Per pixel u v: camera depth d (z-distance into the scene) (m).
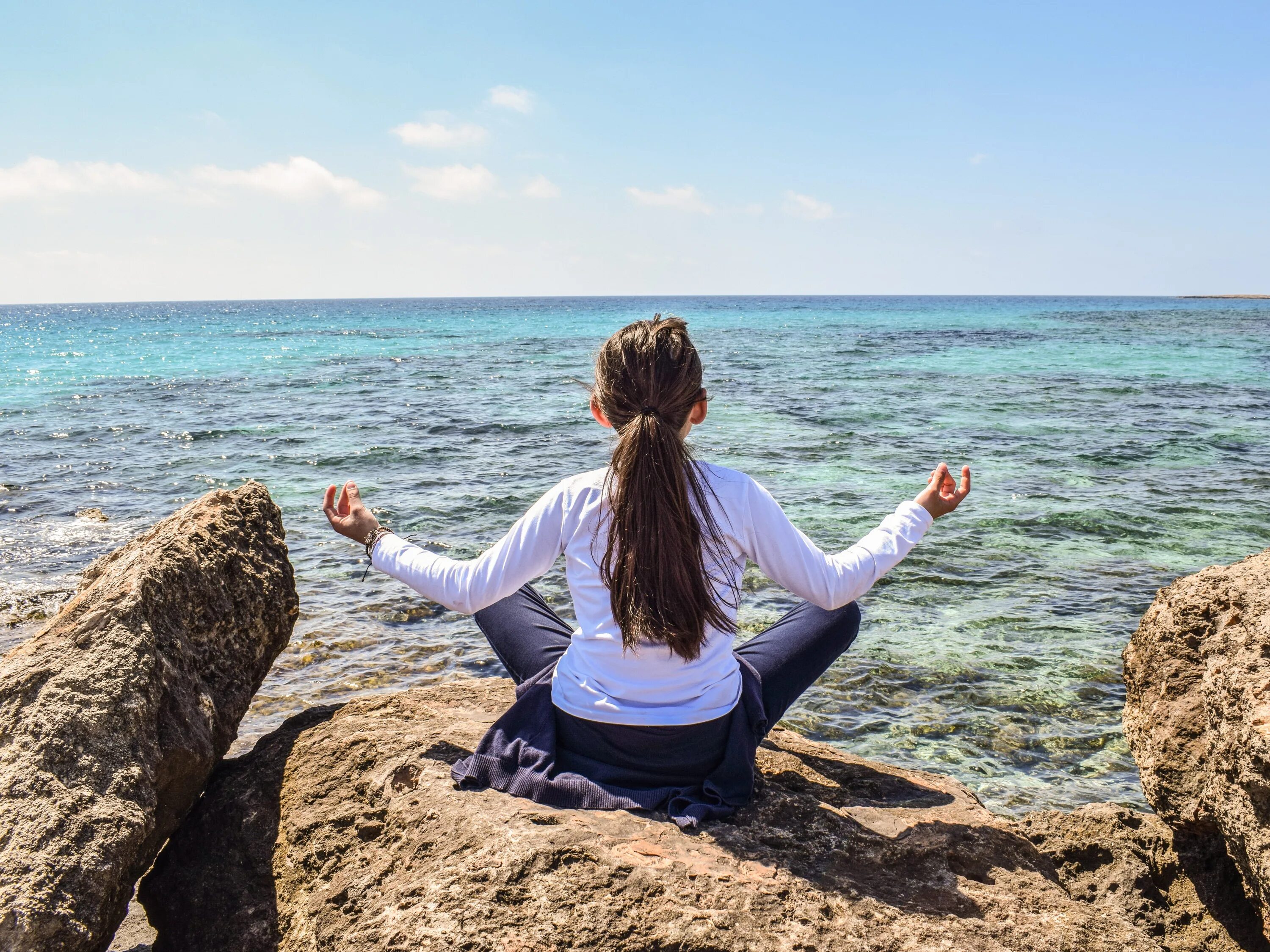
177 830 2.67
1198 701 2.78
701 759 2.25
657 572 2.04
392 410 20.50
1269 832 2.19
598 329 68.25
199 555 2.76
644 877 2.00
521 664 2.65
